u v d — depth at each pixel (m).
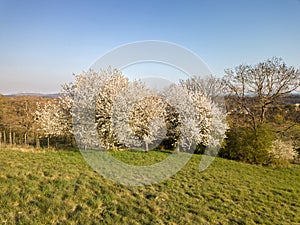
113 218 3.93
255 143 10.73
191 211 4.52
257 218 4.50
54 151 9.60
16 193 4.41
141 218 4.01
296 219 4.67
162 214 4.27
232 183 6.86
